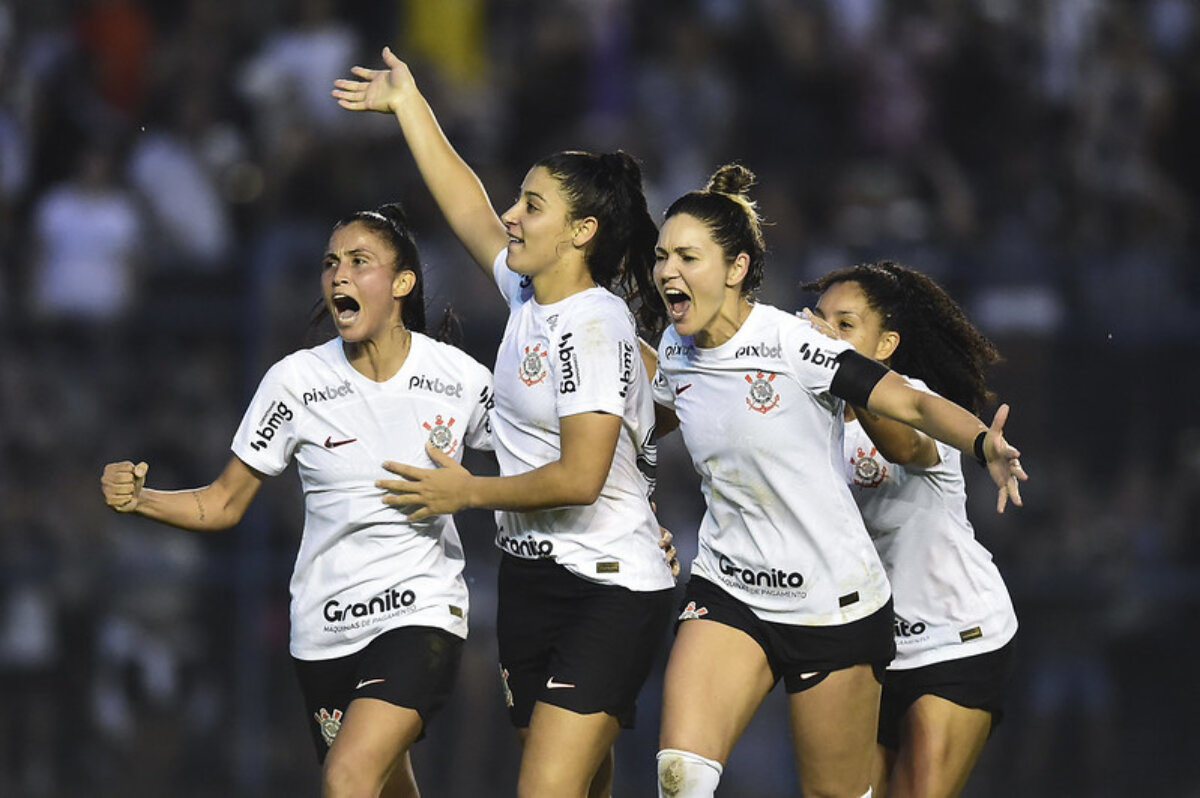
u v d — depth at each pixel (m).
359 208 37.19
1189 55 42.38
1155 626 32.97
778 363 16.30
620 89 40.78
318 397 17.20
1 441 32.25
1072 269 34.53
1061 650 32.84
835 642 16.67
